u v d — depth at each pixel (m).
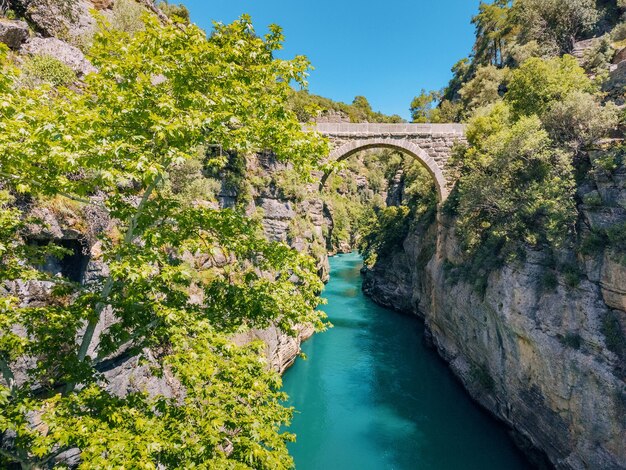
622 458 11.55
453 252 24.94
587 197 14.16
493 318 18.06
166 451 5.11
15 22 12.80
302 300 7.86
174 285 11.77
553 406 14.22
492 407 18.80
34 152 5.20
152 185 6.66
